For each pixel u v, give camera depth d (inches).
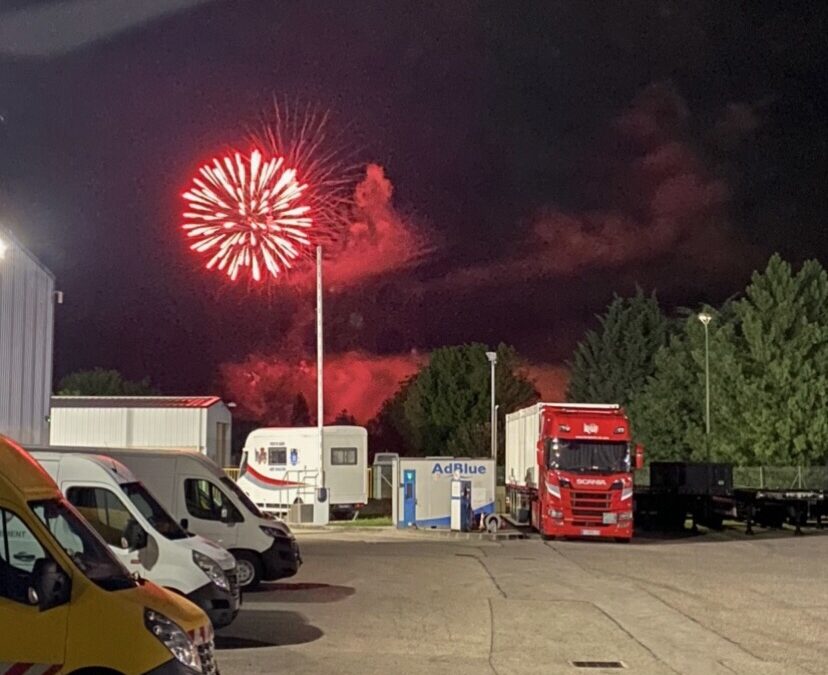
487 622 665.6
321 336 1614.2
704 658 559.5
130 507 544.7
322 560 1019.3
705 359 2126.0
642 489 1643.7
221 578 549.0
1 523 328.2
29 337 961.5
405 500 1433.3
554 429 1315.2
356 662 534.6
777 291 2070.6
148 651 323.0
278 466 1632.6
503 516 1721.2
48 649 318.7
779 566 1008.9
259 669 514.0
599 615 698.8
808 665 542.6
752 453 2052.2
